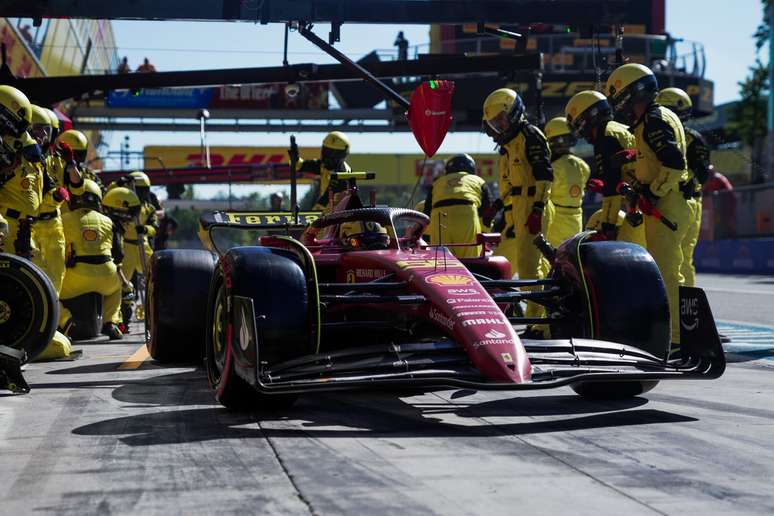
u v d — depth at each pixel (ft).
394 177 380.17
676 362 38.63
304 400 42.68
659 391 44.57
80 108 241.14
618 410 38.96
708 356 37.14
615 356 38.04
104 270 79.00
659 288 40.73
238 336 36.37
